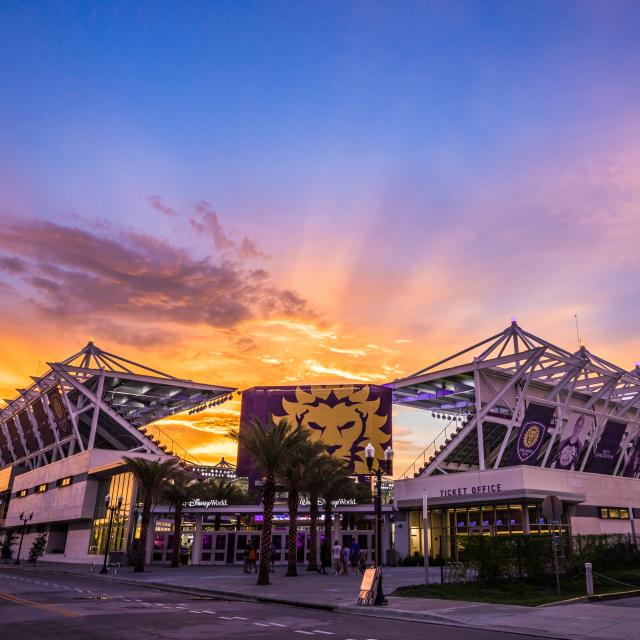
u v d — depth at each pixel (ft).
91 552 212.64
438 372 204.13
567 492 153.89
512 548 81.25
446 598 68.49
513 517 147.02
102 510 214.90
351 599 70.33
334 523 190.70
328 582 100.17
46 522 250.37
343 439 229.66
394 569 139.13
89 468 221.46
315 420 233.55
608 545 97.35
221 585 95.25
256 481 223.51
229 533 194.70
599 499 168.76
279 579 109.81
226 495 234.58
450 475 161.99
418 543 167.63
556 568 69.56
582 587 75.36
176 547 167.02
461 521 158.30
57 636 40.24
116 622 48.01
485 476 153.89
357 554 126.52
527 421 155.43
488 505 152.66
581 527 159.94
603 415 194.18
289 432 120.26
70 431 254.27
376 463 224.74
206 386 274.16
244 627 46.29
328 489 152.46
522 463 157.38
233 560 191.83
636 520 178.91
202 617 52.90
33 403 287.07
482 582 79.46
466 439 191.83
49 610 56.24
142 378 257.75
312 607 66.13
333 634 42.86
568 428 181.68
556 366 187.52
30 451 303.07
